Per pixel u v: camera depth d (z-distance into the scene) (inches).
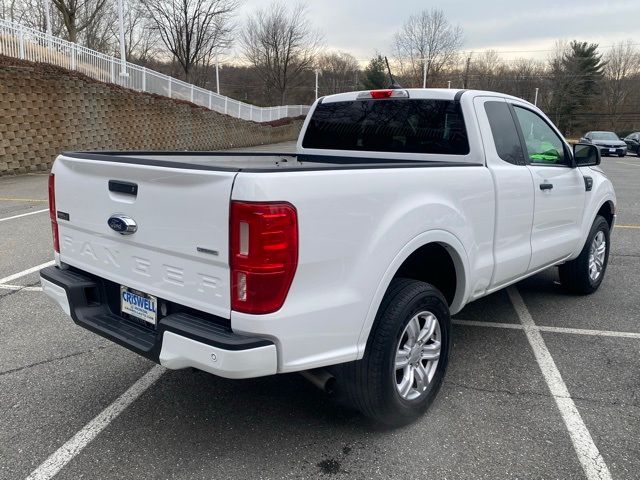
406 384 116.6
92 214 113.7
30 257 253.8
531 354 156.5
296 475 101.9
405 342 116.0
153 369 144.7
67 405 125.8
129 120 772.6
